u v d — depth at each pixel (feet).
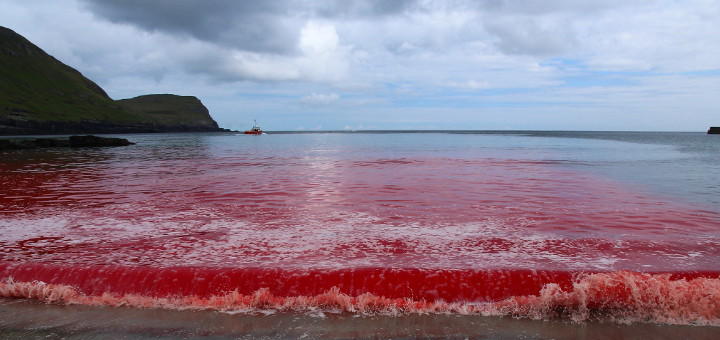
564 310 14.37
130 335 12.77
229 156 95.40
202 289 15.31
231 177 49.39
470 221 25.21
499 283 15.33
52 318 13.82
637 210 28.43
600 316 14.11
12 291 15.48
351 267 16.44
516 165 66.18
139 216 26.63
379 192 37.09
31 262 17.22
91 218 25.99
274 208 29.45
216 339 12.53
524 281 15.40
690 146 153.17
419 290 15.15
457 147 144.56
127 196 34.78
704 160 76.64
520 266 16.61
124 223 24.59
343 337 12.67
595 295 14.44
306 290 15.16
